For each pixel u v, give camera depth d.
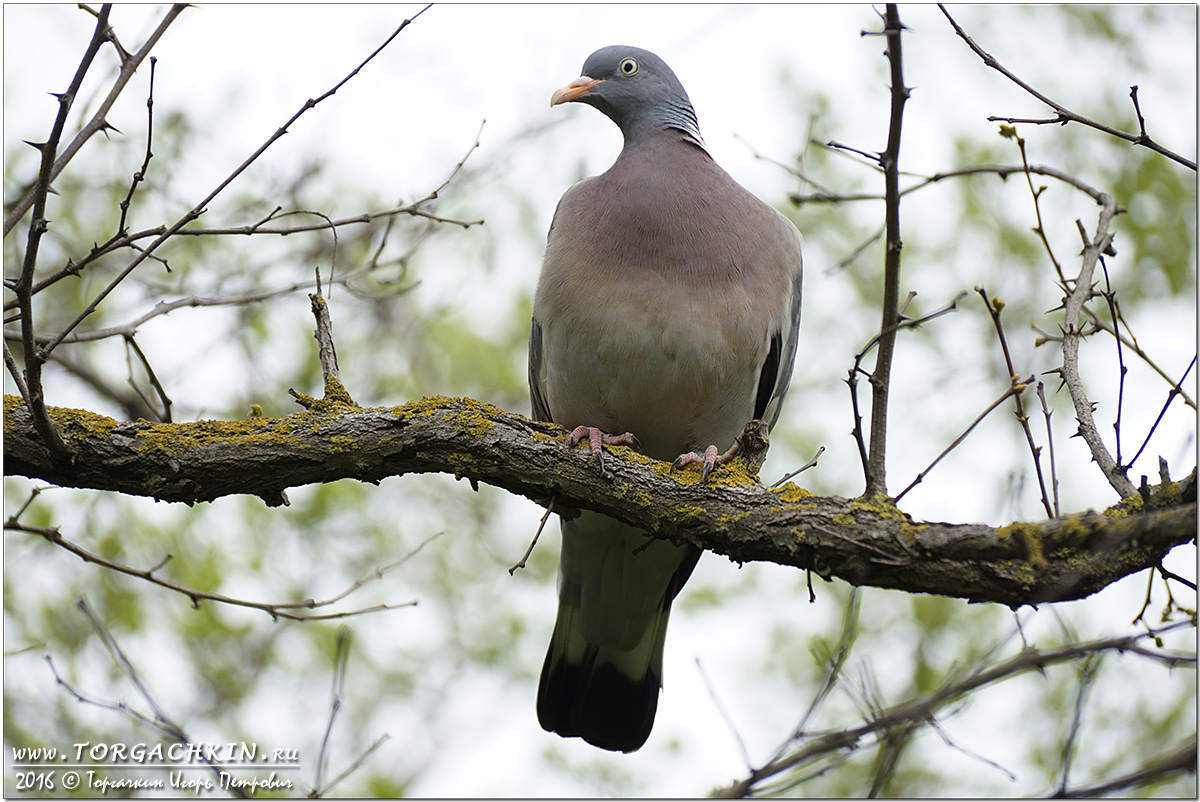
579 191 8.63
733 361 8.17
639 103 9.01
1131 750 8.86
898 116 5.21
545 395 9.61
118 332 7.99
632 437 7.58
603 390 8.34
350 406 6.97
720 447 8.78
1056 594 5.57
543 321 8.46
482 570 12.07
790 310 8.64
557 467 6.93
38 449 6.45
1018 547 5.59
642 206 8.12
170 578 10.31
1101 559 5.52
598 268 8.11
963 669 7.42
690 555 8.98
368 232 11.92
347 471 6.83
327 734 8.16
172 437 6.63
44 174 5.40
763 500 6.47
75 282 10.74
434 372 12.89
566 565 9.18
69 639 10.08
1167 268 11.27
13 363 5.93
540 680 9.58
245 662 10.66
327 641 10.77
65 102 5.32
